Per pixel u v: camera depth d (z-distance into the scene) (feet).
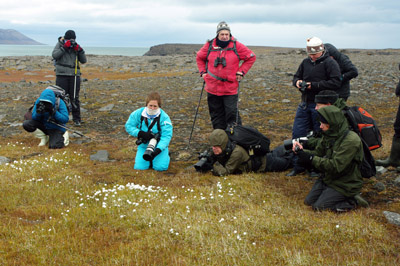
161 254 13.89
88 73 99.60
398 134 22.74
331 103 18.70
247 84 62.69
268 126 37.65
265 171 24.14
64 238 15.15
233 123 26.71
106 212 17.79
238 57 26.89
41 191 20.61
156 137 24.67
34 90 62.23
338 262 12.66
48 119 29.25
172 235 15.43
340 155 17.40
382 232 15.07
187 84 66.90
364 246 14.06
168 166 25.98
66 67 36.45
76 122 38.45
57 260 13.46
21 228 15.72
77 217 17.10
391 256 13.41
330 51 22.79
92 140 33.27
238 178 22.58
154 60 127.85
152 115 24.98
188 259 13.41
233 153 22.88
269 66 92.94
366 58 118.73
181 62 123.75
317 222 16.30
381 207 18.17
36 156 27.96
